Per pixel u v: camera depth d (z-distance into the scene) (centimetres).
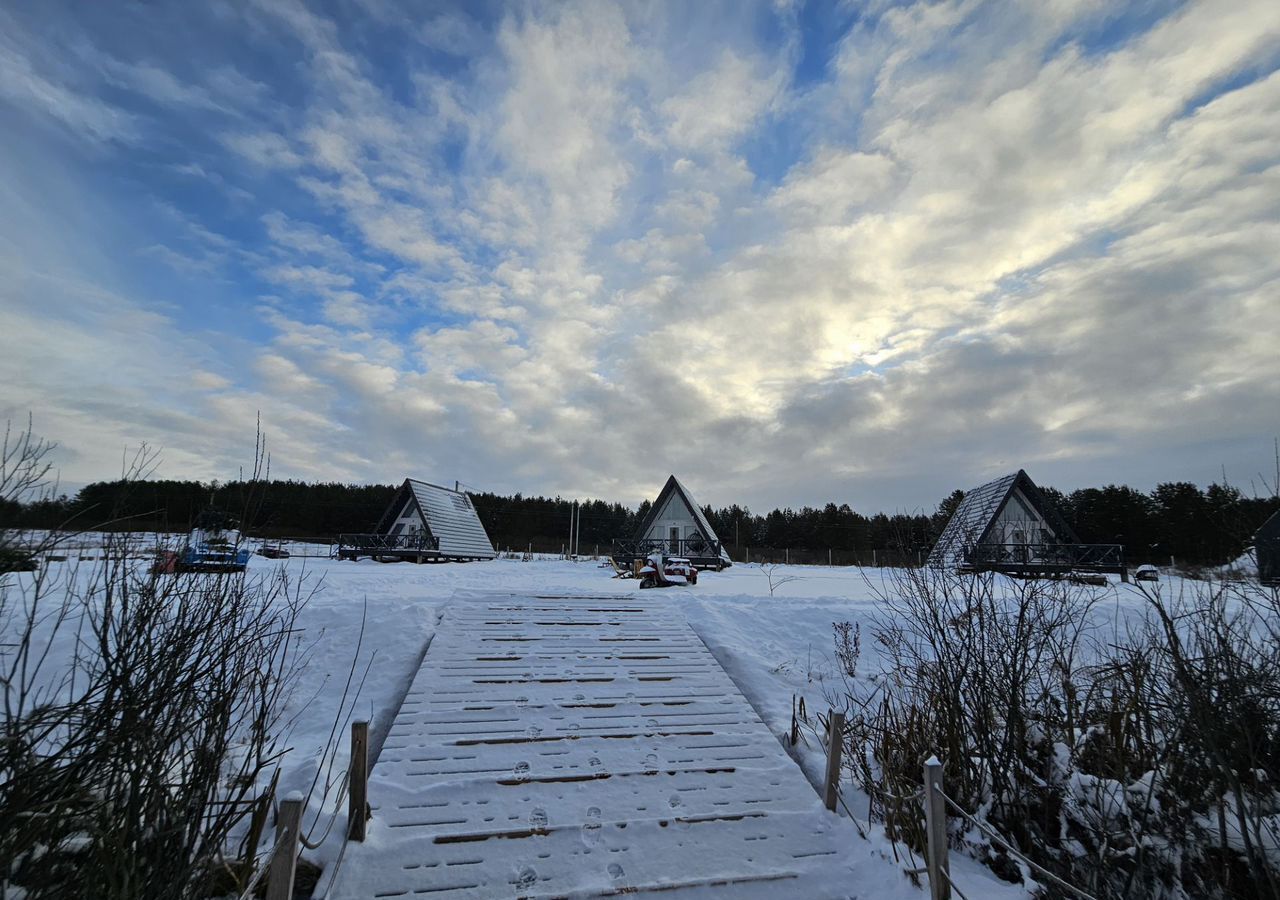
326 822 517
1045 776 545
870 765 684
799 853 545
